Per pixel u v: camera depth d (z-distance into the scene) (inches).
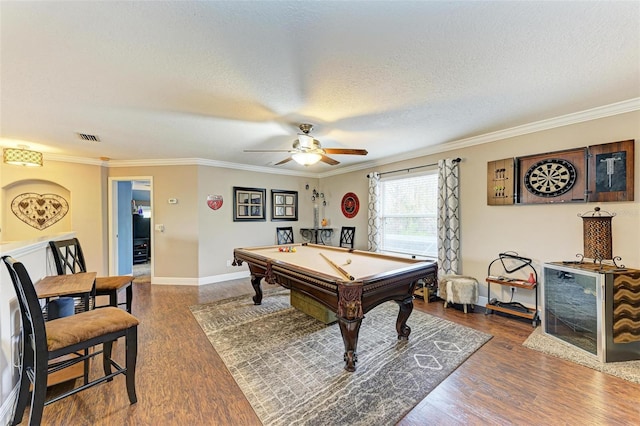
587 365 87.7
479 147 145.4
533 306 127.9
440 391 75.5
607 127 105.9
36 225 173.5
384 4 52.9
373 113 110.3
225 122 118.3
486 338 106.9
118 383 79.4
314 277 89.9
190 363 90.4
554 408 68.6
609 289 89.4
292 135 137.9
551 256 121.2
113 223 195.0
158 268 197.2
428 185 173.0
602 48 67.9
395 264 111.5
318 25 58.8
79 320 68.5
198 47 66.1
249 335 111.6
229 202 211.6
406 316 105.8
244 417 66.2
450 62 74.4
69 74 77.5
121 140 144.0
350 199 228.4
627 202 101.7
